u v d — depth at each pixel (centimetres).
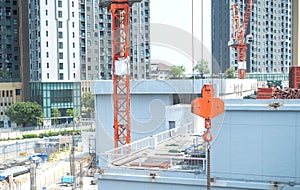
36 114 6350
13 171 3884
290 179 984
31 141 5238
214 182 1016
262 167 1003
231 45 5150
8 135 5941
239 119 1012
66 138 4731
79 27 6588
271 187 973
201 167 1095
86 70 5469
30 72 6925
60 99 6512
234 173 1023
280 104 982
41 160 4353
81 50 6469
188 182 1040
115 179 1104
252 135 1007
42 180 3516
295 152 977
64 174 3694
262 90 1220
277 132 989
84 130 2619
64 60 6581
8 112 6344
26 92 7100
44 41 6475
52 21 6494
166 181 1056
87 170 3359
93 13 6650
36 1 6500
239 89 2875
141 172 1093
